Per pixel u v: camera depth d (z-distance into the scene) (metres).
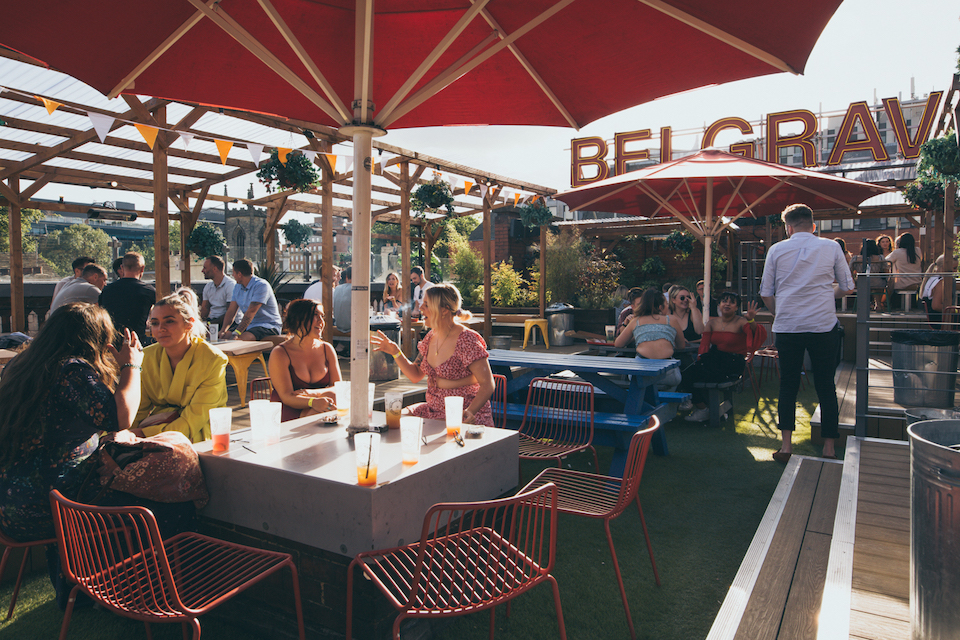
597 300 12.61
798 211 4.46
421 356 3.57
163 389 3.13
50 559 2.60
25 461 2.29
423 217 13.59
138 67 2.85
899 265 10.14
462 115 3.47
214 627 2.52
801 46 2.21
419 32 3.01
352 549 2.06
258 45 2.34
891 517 2.72
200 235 10.54
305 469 2.21
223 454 2.44
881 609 1.94
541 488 1.99
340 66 3.23
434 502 2.28
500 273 13.83
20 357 2.38
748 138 11.07
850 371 7.70
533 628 2.51
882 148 9.78
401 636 2.26
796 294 4.37
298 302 3.57
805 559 2.49
